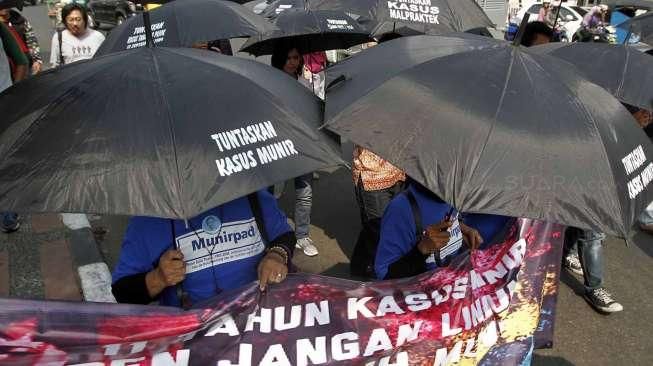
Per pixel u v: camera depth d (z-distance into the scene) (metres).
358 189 3.88
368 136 1.78
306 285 1.99
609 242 5.18
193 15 3.91
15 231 4.87
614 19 11.67
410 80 1.86
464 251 2.34
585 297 4.16
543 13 8.71
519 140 1.66
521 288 2.37
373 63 2.15
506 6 12.73
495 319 2.31
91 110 1.59
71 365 1.77
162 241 1.93
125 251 1.96
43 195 1.45
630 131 1.89
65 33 6.25
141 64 1.75
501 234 2.37
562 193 1.60
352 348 2.05
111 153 1.51
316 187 6.41
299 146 1.74
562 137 1.68
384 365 2.12
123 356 1.81
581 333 3.79
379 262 2.33
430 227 2.17
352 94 1.97
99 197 1.46
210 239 1.96
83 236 4.80
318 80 5.90
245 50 4.95
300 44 4.65
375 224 2.96
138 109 1.60
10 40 4.73
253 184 1.57
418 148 1.69
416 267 2.26
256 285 1.92
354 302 2.05
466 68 1.86
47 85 1.72
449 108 1.74
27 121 1.60
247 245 2.02
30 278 4.11
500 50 1.95
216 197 1.51
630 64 3.33
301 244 4.78
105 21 19.33
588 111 1.79
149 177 1.49
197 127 1.59
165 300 2.01
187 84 1.70
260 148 1.65
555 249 2.40
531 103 1.75
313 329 2.00
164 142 1.54
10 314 1.70
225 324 1.91
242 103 1.71
